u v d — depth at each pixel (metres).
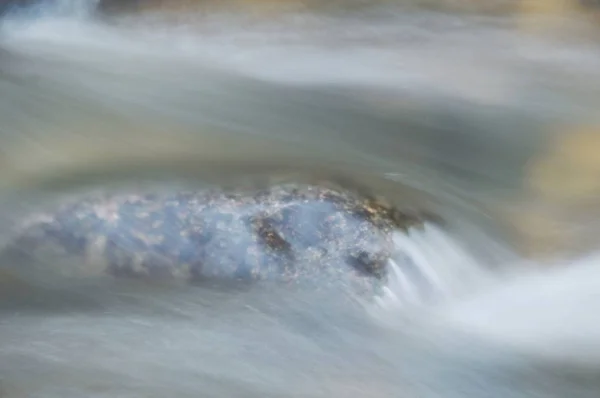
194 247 4.45
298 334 4.22
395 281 4.50
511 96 8.69
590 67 9.73
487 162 6.80
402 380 4.04
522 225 5.62
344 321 4.30
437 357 4.20
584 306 4.67
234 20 11.26
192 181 5.35
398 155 6.75
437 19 11.55
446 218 5.29
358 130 7.40
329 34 10.82
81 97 8.09
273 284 4.38
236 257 4.42
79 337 4.14
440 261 4.79
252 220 4.54
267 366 4.05
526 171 6.70
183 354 4.07
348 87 8.80
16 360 3.96
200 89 8.52
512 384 4.08
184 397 3.80
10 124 7.18
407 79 9.12
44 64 9.18
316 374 4.02
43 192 5.50
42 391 3.77
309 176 5.66
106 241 4.50
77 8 11.06
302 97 8.38
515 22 11.52
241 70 9.27
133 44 10.19
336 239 4.51
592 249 5.34
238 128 7.29
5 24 10.47
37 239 4.56
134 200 4.74
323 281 4.39
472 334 4.39
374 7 11.99
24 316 4.25
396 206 5.14
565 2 12.23
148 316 4.29
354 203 4.82
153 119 7.46
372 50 10.20
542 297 4.74
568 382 4.11
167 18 11.31
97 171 5.92
